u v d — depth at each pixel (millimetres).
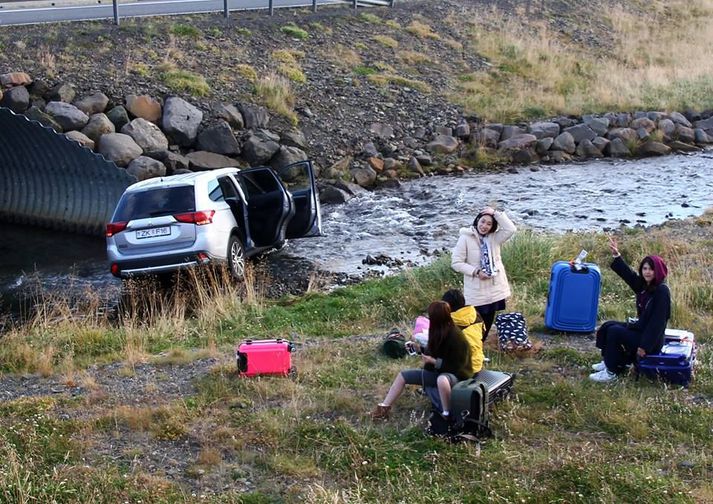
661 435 7191
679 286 11148
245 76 24391
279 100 23641
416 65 28781
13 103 19953
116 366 9719
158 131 20734
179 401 8227
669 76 30344
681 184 21328
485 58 30453
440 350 7406
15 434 7520
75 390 8938
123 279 13477
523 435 7293
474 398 7176
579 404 7820
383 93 26062
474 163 23938
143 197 13414
